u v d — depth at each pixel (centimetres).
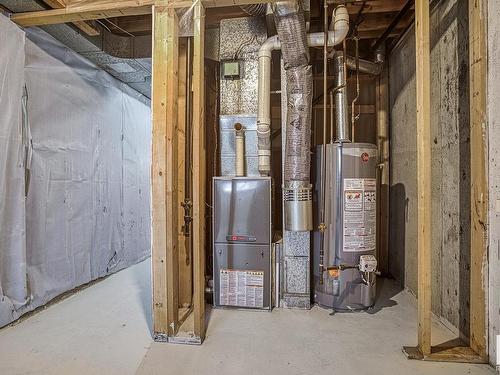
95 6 226
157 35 219
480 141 191
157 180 216
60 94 291
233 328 234
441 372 179
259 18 281
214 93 324
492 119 186
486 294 190
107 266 365
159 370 182
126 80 394
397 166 339
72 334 224
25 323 241
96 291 317
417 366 185
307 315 257
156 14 219
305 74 249
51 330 230
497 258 182
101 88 354
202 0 213
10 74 233
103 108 358
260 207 268
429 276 194
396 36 331
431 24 263
